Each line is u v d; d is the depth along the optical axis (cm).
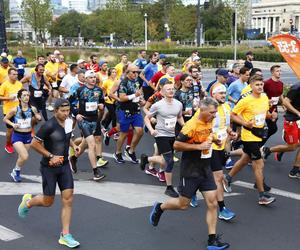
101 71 1320
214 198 552
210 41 7269
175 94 862
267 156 952
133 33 6944
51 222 654
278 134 1255
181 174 561
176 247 567
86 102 871
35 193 789
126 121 955
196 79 1005
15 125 836
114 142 1191
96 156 941
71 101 881
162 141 758
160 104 751
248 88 792
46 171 566
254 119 695
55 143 559
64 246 571
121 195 772
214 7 8694
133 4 8494
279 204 721
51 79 1616
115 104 1184
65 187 568
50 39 9425
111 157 1038
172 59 3778
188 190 555
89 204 727
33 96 1330
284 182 836
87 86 873
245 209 699
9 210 703
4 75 1502
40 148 554
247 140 704
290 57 1462
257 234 605
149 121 766
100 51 4897
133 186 826
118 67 1482
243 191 786
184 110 865
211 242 555
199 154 546
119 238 596
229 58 4312
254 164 715
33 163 998
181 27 7375
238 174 887
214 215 555
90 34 9162
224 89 660
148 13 8075
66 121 564
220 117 652
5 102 1077
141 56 1694
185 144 539
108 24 6994
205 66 3722
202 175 552
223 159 660
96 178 853
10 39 8762
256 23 12338
